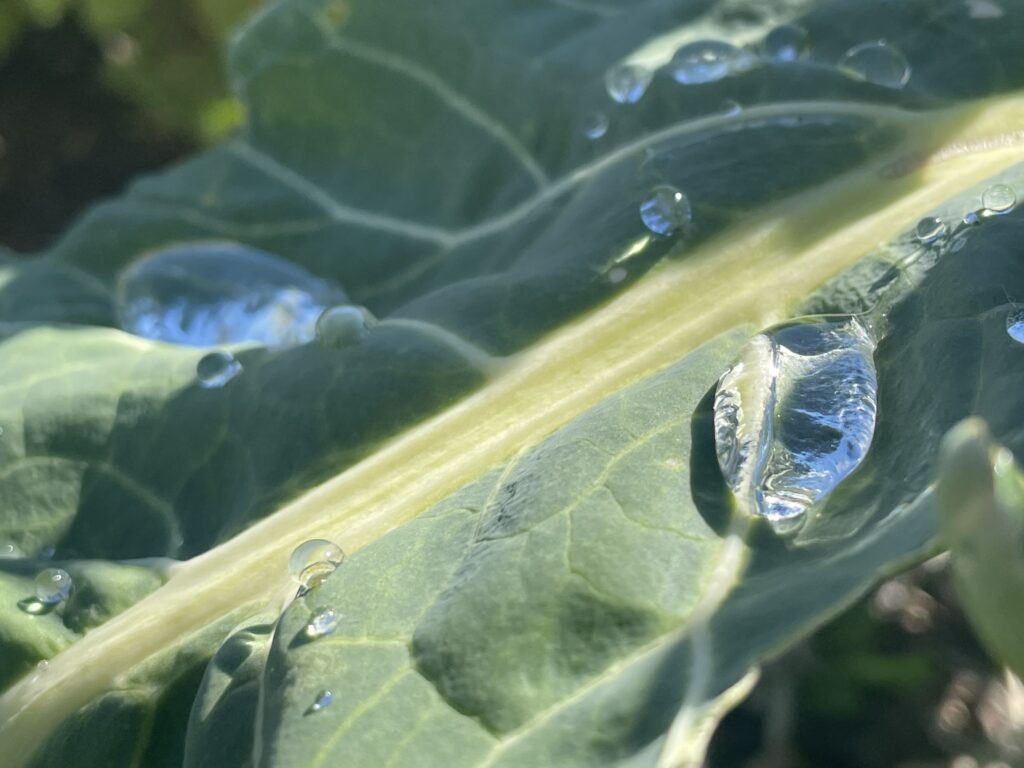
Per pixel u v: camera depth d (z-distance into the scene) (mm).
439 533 74
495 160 116
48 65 307
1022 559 47
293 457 89
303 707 64
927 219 83
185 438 97
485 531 71
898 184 89
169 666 80
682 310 86
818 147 93
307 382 92
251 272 122
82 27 287
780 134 95
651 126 102
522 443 81
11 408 102
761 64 102
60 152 309
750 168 92
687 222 91
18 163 307
